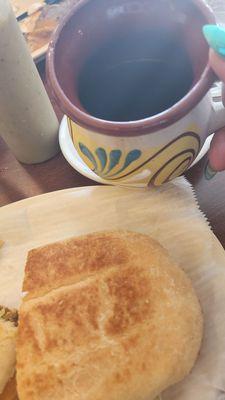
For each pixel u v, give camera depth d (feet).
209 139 0.81
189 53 0.62
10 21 0.73
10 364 0.73
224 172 0.83
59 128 0.91
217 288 0.74
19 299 0.80
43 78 0.97
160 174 0.70
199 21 0.59
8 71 0.76
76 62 0.64
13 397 0.72
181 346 0.65
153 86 0.64
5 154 0.94
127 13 0.63
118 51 0.67
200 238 0.78
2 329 0.75
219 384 0.67
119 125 0.57
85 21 0.63
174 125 0.60
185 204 0.81
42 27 1.01
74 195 0.85
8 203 0.90
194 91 0.56
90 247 0.75
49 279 0.73
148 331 0.66
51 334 0.68
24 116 0.82
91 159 0.68
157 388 0.65
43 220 0.85
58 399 0.64
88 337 0.67
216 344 0.69
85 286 0.70
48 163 0.92
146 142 0.61
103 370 0.65
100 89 0.66
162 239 0.79
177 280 0.70
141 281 0.69
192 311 0.68
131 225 0.82
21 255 0.83
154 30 0.64
